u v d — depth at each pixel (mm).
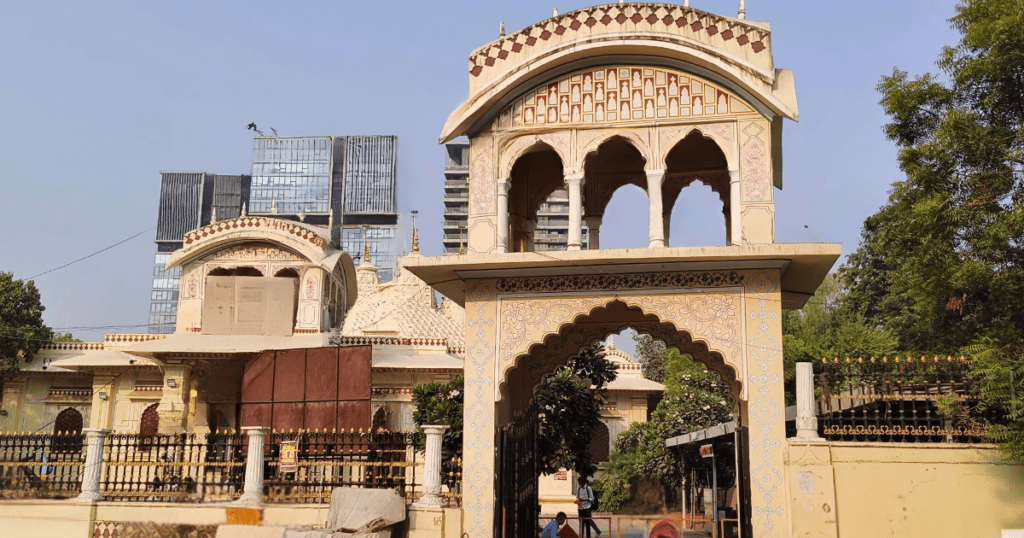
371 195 107375
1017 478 9828
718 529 16969
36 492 12500
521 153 11547
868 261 27703
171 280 108625
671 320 10742
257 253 24609
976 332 10625
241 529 11586
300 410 17844
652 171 11125
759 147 10883
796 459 10133
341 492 11078
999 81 10156
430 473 11398
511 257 10820
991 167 9961
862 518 9984
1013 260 9844
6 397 29156
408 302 28844
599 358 15820
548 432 14969
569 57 11430
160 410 23047
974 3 10453
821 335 22906
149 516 11820
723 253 10320
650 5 11273
